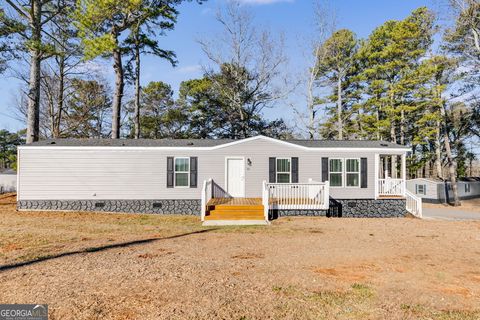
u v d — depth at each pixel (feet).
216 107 113.50
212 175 56.08
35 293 17.52
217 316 14.96
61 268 22.02
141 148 55.11
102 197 54.60
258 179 56.39
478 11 72.84
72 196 54.08
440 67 87.30
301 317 15.01
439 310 15.89
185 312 15.35
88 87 110.32
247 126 105.91
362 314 15.38
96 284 18.93
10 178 108.88
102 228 39.32
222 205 47.67
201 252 27.14
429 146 131.54
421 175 154.61
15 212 51.44
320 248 28.94
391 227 41.65
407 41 96.63
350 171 56.49
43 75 100.17
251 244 30.55
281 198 53.36
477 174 177.47
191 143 57.82
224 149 56.39
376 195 55.83
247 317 14.94
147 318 14.71
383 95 111.45
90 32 68.64
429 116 93.15
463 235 35.96
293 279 20.15
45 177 53.72
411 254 26.94
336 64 107.96
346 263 23.97
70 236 33.68
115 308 15.72
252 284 19.17
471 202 99.76
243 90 103.96
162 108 140.36
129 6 67.97
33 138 66.69
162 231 37.96
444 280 20.31
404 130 115.03
